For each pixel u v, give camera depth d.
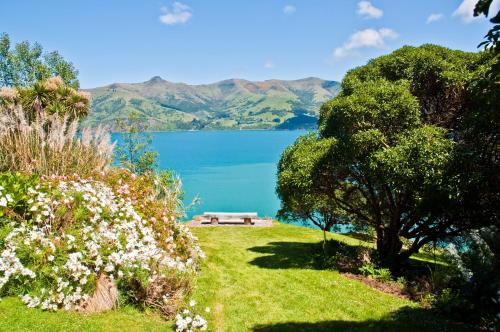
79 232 7.15
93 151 12.62
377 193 14.36
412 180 10.27
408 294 10.07
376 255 13.61
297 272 11.95
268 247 16.88
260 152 137.50
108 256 6.77
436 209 10.73
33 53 30.08
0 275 5.93
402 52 13.75
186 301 7.61
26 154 10.88
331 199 16.22
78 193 8.02
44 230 7.04
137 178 11.96
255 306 8.62
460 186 9.24
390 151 10.66
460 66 12.57
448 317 8.10
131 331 5.88
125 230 8.08
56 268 6.12
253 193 61.09
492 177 8.98
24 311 5.57
